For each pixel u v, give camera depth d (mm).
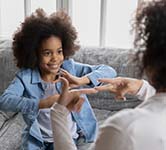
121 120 699
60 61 1571
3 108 1479
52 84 1579
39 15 1635
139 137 677
